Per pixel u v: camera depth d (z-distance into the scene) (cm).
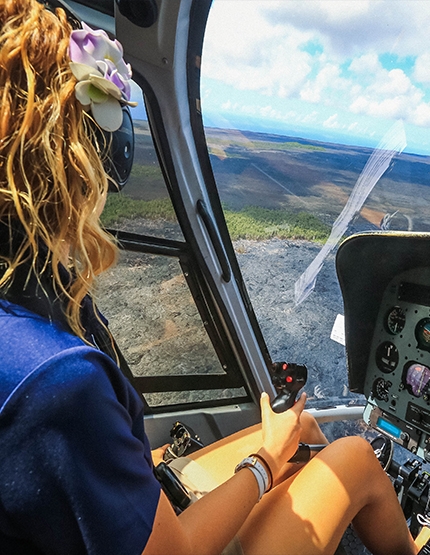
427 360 161
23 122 47
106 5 143
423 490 157
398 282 166
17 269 51
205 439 220
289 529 98
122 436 52
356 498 107
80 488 48
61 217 51
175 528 61
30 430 45
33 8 51
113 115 54
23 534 49
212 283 198
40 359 47
